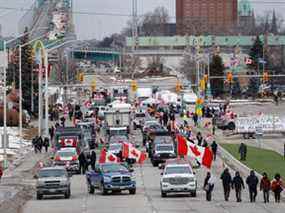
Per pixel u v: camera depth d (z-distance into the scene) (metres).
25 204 59.50
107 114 123.88
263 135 135.50
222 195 64.44
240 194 59.47
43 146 116.25
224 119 145.12
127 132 122.31
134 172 85.25
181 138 79.44
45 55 133.75
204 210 53.41
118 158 85.00
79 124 122.75
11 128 137.38
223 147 113.94
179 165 64.81
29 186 73.12
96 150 112.31
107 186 65.19
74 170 84.44
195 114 149.88
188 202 59.00
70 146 97.50
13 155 103.81
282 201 59.56
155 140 96.69
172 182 62.88
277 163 91.75
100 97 196.88
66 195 63.47
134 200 60.91
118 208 55.28
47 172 63.88
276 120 136.12
